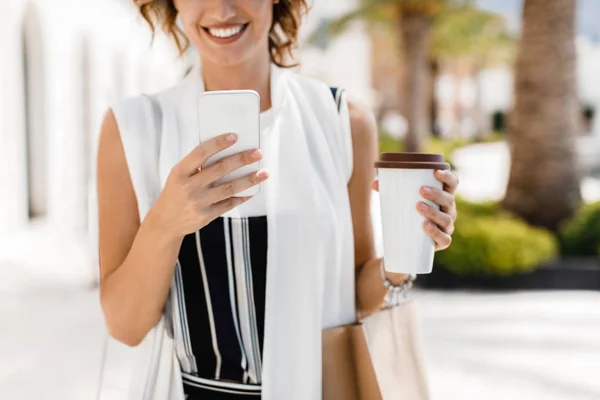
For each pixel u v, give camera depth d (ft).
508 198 33.53
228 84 5.09
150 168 4.89
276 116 4.90
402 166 4.16
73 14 37.09
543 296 27.04
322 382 4.81
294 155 4.82
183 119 4.96
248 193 4.03
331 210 4.83
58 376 16.07
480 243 28.40
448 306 25.18
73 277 27.12
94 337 19.45
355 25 66.03
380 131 77.51
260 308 4.78
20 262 27.78
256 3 4.76
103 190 5.01
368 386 4.83
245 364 4.79
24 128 32.63
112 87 46.19
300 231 4.72
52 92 33.45
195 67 5.19
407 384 4.99
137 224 5.01
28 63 32.35
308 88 5.15
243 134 3.93
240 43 4.81
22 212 29.86
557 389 15.94
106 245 5.02
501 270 28.30
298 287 4.70
